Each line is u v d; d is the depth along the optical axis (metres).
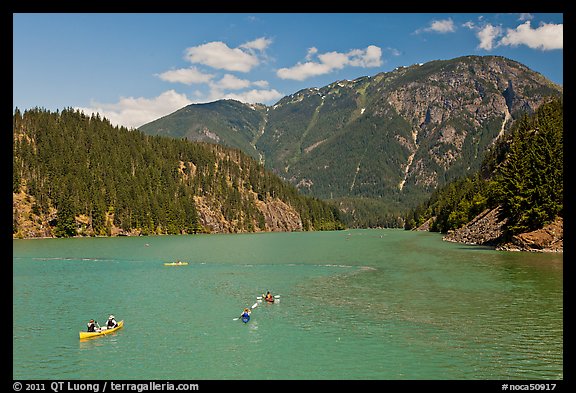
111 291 61.34
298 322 44.41
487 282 64.12
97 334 40.41
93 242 172.25
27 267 88.38
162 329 42.44
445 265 84.62
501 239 118.88
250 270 83.50
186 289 62.97
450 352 35.22
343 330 41.47
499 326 41.72
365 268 84.38
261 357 34.97
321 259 103.50
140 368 33.12
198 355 35.56
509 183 119.06
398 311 48.03
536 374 31.08
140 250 131.25
